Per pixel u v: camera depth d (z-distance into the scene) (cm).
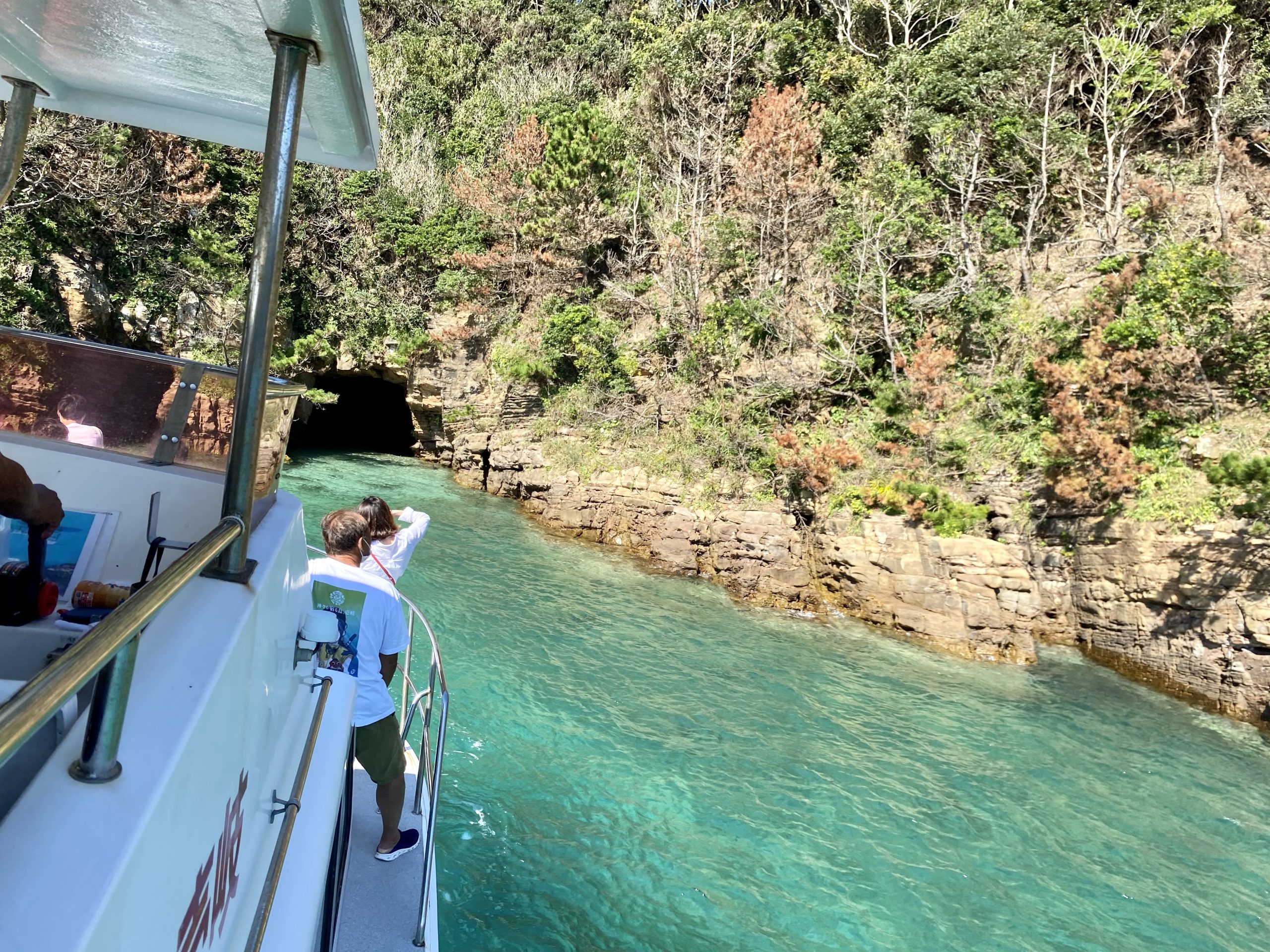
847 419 1986
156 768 132
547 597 1469
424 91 4166
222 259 2317
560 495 2025
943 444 1809
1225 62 2541
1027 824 902
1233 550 1411
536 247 2797
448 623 1265
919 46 3105
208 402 287
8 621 220
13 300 1900
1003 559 1504
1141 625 1491
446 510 2036
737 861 753
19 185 1973
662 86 3256
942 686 1295
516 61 4528
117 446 290
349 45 201
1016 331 1983
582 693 1077
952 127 2511
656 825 791
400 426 3050
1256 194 2128
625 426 2158
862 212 2314
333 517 406
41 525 227
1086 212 2392
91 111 324
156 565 244
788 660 1319
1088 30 2638
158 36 232
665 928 642
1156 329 1739
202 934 166
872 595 1555
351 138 286
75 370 286
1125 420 1697
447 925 593
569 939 605
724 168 2802
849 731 1082
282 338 2519
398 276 2800
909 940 677
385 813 392
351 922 350
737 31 3203
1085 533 1622
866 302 2139
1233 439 1611
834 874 756
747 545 1673
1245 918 768
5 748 77
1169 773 1079
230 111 305
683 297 2350
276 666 242
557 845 726
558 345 2398
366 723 372
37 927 100
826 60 3131
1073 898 773
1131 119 2448
